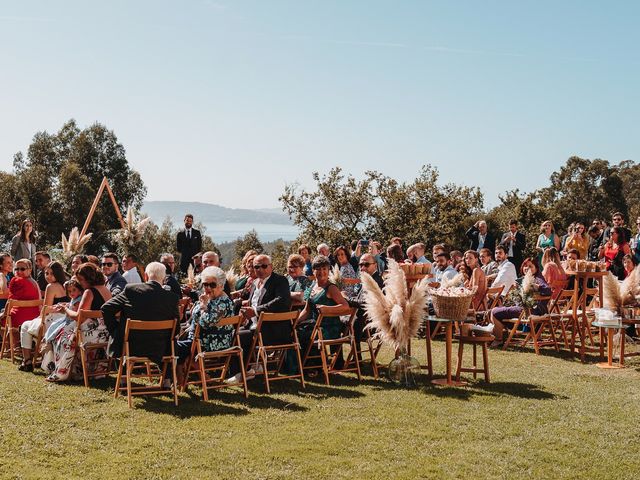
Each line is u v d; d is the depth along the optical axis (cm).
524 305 1062
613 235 1359
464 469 523
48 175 5891
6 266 1065
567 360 991
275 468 521
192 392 768
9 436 583
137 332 707
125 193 6000
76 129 6175
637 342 1133
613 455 558
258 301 841
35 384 786
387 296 827
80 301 822
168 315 731
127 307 717
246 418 657
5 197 5516
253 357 853
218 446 569
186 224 1861
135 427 620
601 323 950
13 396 721
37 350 861
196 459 537
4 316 965
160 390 762
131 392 716
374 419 658
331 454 555
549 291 1080
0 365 903
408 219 3039
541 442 590
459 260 1455
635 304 956
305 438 594
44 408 677
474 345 852
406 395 761
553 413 684
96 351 828
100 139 6034
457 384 817
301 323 867
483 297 1162
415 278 984
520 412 687
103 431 606
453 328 1174
